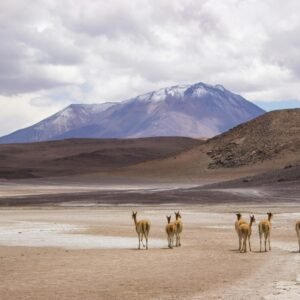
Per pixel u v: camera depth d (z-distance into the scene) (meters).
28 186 197.62
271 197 102.00
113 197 109.94
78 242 46.00
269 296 23.08
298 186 116.25
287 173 140.12
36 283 27.16
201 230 56.31
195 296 23.62
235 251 39.31
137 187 182.62
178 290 25.02
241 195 106.50
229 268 31.19
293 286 25.25
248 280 27.16
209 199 102.00
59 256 37.09
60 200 108.38
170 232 41.62
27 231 55.38
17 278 28.64
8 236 50.75
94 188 177.38
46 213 80.62
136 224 41.25
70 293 24.64
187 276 28.67
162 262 33.91
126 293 24.52
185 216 73.00
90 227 59.41
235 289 24.92
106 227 59.53
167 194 111.00
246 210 81.62
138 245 43.88
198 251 39.41
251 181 140.38
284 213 75.50
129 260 34.88
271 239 47.19
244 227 38.75
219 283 26.55
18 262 34.34
